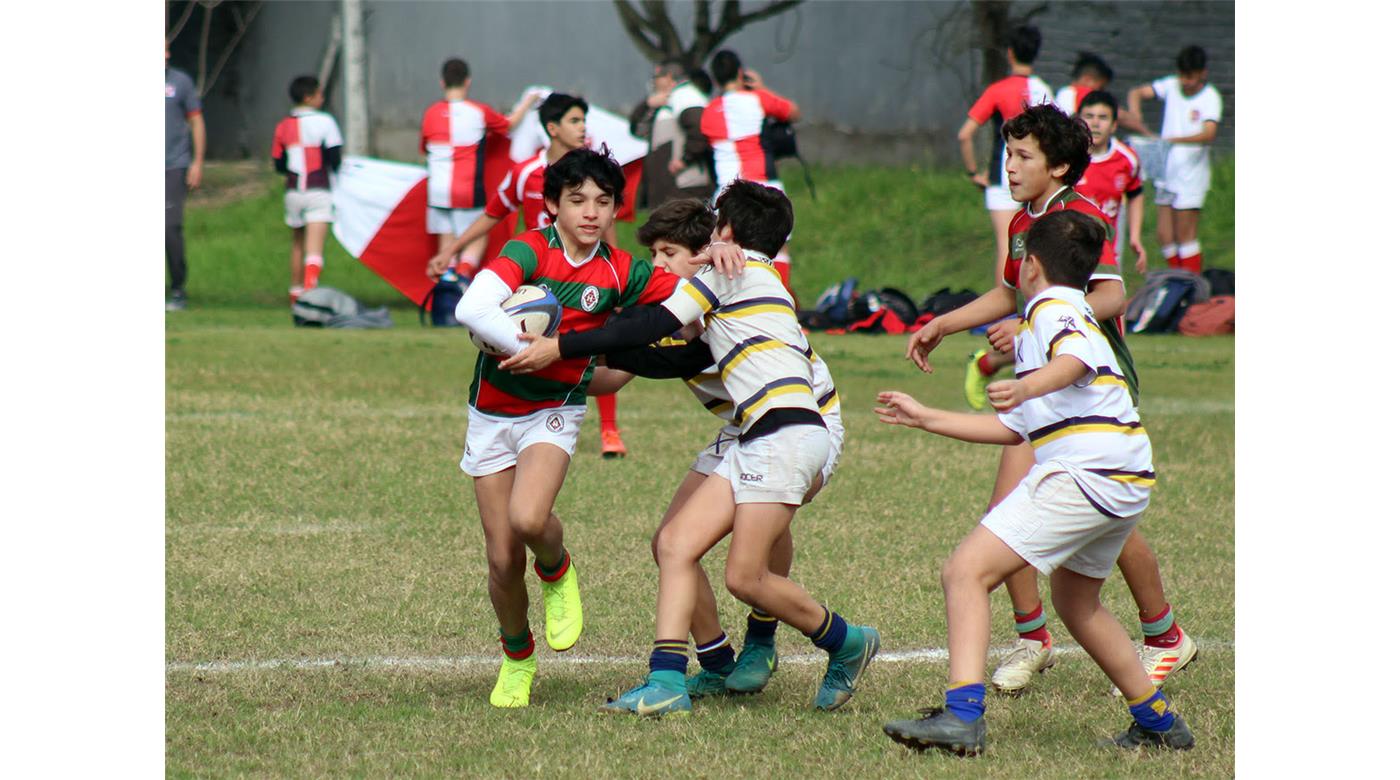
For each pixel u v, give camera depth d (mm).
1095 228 15430
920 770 14461
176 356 48375
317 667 18156
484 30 105062
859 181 89688
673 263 18156
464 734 15516
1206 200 79375
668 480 29875
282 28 109562
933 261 75875
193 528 25359
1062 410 15078
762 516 16312
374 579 22297
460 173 58938
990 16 86688
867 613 20656
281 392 41594
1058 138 17688
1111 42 90688
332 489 28750
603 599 21281
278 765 14508
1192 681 17906
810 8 98812
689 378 17594
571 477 30031
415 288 60438
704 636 17516
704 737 15492
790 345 16875
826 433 16828
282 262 79688
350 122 85812
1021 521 14938
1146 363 50125
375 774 14273
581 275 17250
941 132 96812
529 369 16359
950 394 42906
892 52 97750
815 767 14531
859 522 26500
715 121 51219
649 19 95938
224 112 111562
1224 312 58906
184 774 14242
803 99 99188
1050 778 14305
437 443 33906
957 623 14914
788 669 18609
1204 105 61031
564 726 15844
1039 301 15297
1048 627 20625
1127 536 15297
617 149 54219
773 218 17297
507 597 16797
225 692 17000
